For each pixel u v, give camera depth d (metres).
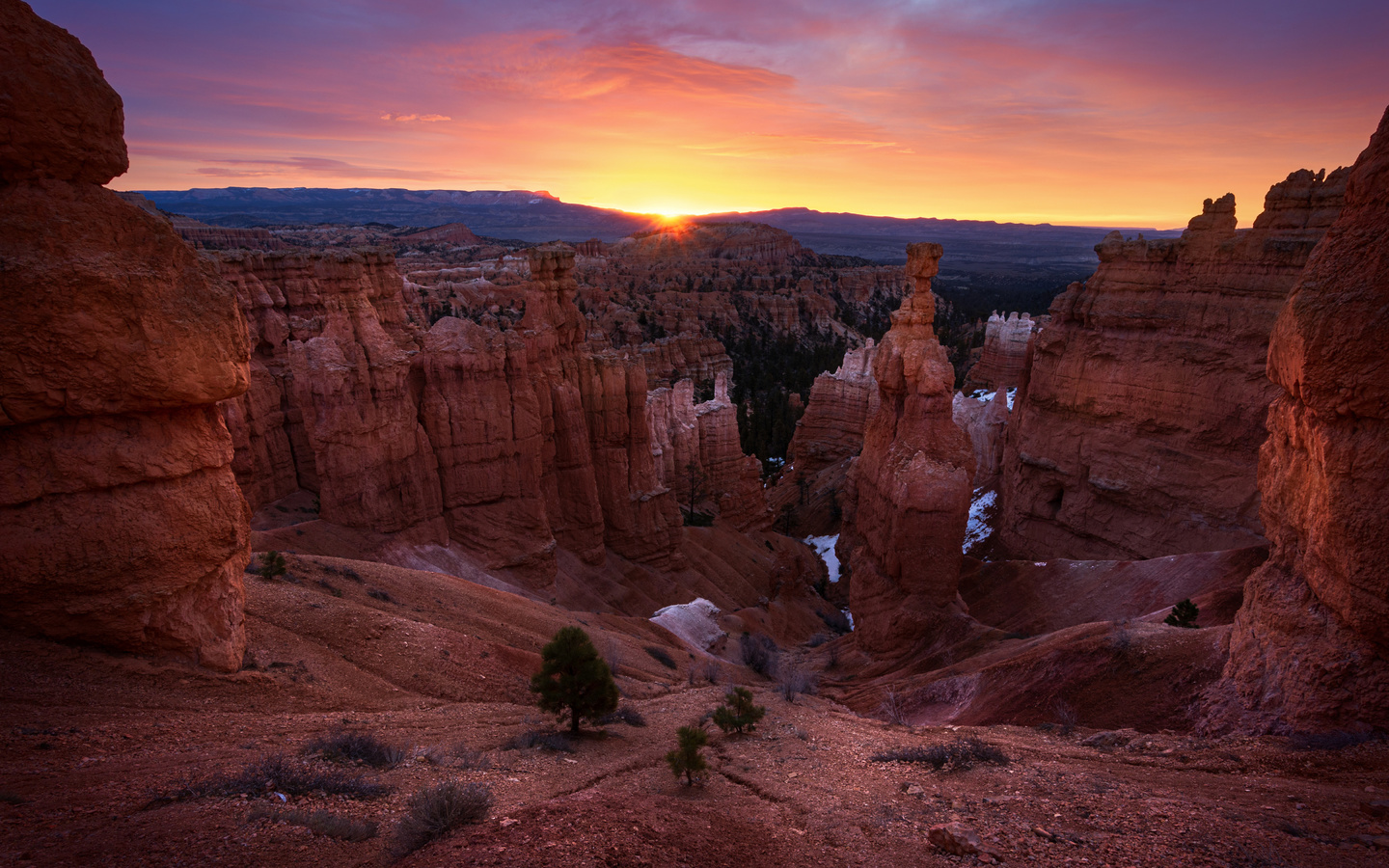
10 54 14.89
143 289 16.00
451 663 24.19
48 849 8.34
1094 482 58.22
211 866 8.01
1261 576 18.97
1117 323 57.53
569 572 58.38
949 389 49.19
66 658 15.26
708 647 48.97
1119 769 14.92
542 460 58.38
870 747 18.53
